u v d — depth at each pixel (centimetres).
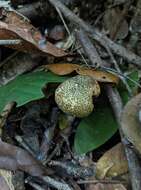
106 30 39
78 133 31
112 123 32
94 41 37
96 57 34
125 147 29
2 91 32
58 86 32
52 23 39
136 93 33
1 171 29
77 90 30
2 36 33
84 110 30
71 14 35
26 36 33
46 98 34
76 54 35
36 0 39
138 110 29
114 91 32
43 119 34
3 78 35
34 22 39
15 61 36
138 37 39
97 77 32
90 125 32
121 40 39
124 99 32
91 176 31
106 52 37
